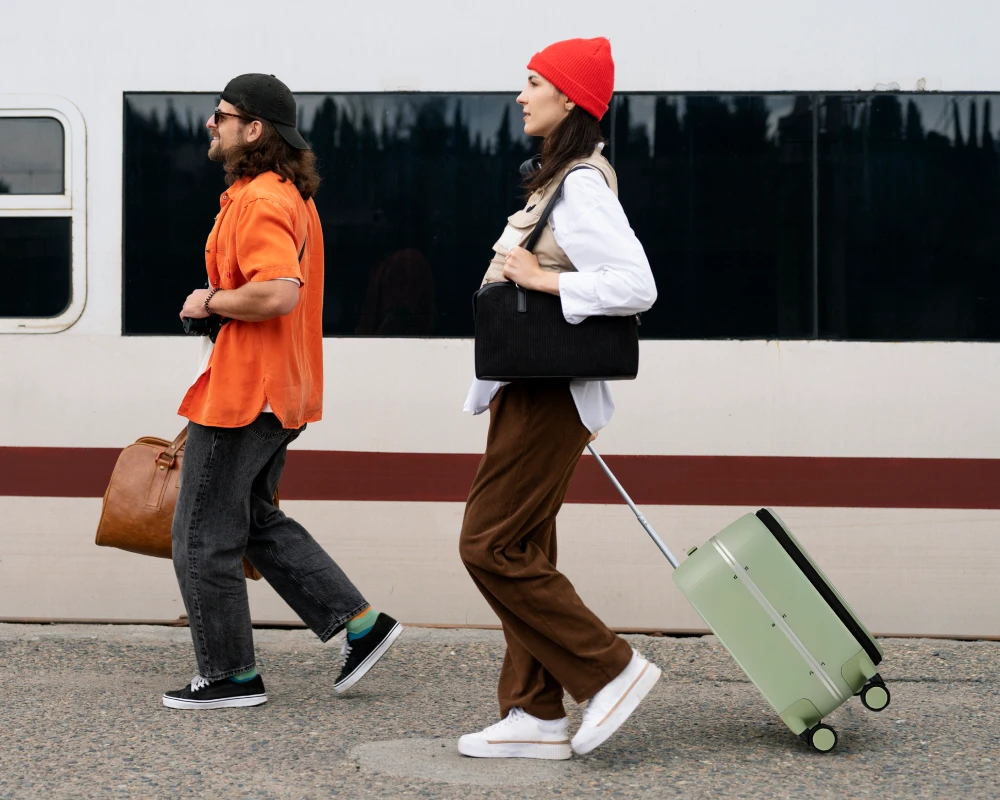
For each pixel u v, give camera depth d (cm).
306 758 297
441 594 431
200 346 432
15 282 436
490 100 430
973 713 348
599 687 287
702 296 430
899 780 286
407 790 274
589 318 275
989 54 427
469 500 292
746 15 427
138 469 367
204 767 290
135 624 436
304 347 351
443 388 430
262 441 338
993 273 429
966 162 428
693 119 429
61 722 327
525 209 290
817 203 429
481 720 335
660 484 427
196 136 434
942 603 426
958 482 425
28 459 434
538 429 283
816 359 426
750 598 306
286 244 327
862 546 426
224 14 432
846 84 427
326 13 430
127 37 433
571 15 429
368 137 432
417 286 432
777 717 342
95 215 435
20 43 434
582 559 428
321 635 353
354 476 430
